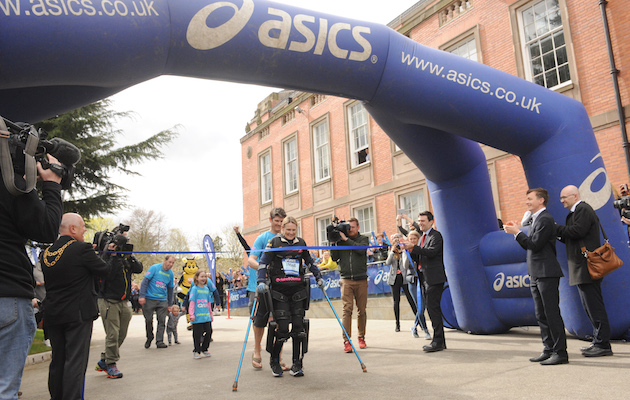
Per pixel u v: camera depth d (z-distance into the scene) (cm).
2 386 204
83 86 408
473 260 702
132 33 386
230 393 411
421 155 661
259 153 2395
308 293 477
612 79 985
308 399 370
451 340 666
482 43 1273
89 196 1352
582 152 585
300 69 491
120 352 806
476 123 567
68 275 343
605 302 566
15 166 225
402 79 529
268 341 479
